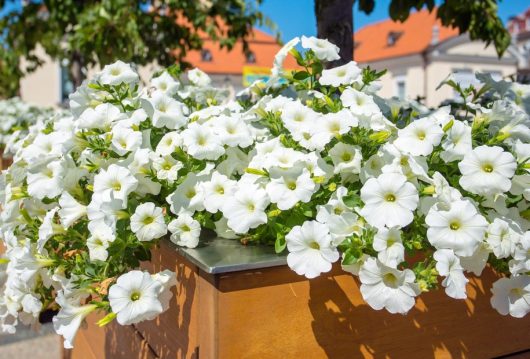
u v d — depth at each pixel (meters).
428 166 1.38
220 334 1.19
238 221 1.28
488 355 1.45
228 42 5.71
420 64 24.94
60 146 1.59
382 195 1.20
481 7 3.47
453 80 1.89
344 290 1.29
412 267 1.32
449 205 1.24
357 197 1.27
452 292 1.17
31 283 1.55
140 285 1.21
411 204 1.18
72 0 4.81
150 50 5.31
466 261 1.30
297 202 1.30
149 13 5.08
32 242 1.63
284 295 1.24
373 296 1.17
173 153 1.49
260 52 26.58
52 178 1.53
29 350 3.25
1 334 3.52
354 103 1.42
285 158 1.34
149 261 1.56
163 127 1.68
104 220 1.37
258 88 1.89
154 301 1.21
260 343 1.22
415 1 2.93
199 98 2.09
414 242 1.24
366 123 1.40
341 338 1.29
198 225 1.35
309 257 1.18
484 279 1.43
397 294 1.17
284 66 1.95
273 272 1.23
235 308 1.20
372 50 28.70
